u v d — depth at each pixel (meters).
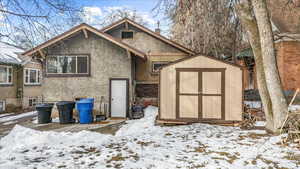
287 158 3.85
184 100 7.34
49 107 9.21
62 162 3.80
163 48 12.67
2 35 6.18
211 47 12.44
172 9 8.91
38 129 7.87
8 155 4.33
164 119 7.41
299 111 5.24
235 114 7.05
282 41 11.20
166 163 3.69
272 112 5.80
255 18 6.13
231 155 4.09
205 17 10.36
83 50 10.45
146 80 12.48
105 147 4.77
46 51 10.38
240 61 15.73
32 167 3.56
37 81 16.28
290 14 11.96
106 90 10.41
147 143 5.04
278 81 5.47
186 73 7.33
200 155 4.11
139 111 10.20
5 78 13.30
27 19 6.29
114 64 10.41
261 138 5.23
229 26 10.64
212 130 6.30
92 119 9.32
